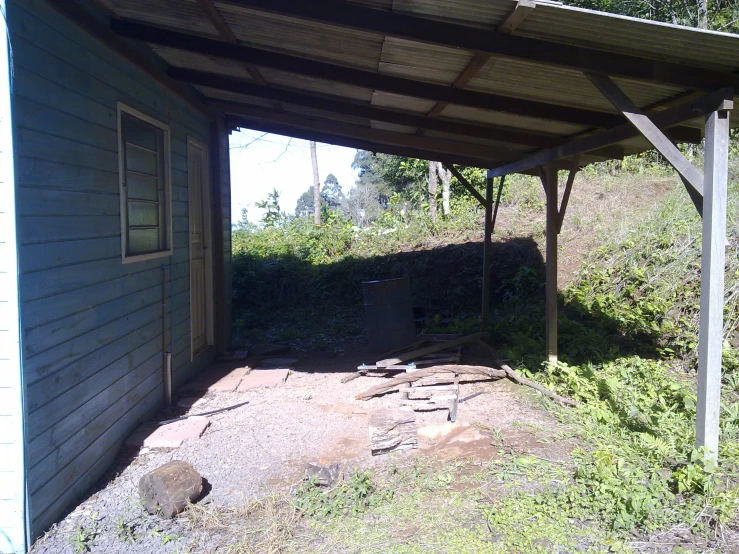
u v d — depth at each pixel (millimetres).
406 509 3596
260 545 3258
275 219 16391
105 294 4297
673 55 3648
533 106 5086
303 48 4637
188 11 4223
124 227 4664
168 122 5891
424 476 4016
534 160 6750
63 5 3561
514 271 10664
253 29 4402
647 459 4070
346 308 11602
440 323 9742
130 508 3727
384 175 19969
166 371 5766
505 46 3670
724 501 3391
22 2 3188
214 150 7750
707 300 3824
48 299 3424
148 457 4531
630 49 3656
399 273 11695
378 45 4184
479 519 3459
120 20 4703
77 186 3832
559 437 4613
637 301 8195
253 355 8172
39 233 3328
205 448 4703
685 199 10258
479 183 14133
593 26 3387
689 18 13258
